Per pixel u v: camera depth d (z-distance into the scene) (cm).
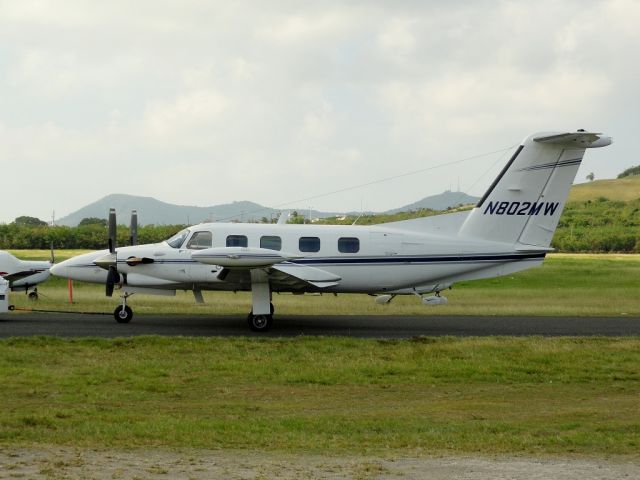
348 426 1002
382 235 2014
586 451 865
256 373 1380
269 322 1902
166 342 1614
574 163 2031
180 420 1023
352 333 1870
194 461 773
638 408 1162
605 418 1084
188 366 1420
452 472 745
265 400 1200
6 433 905
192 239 1975
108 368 1382
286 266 1967
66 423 982
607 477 739
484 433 965
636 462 812
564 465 789
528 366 1470
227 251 1794
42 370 1355
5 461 746
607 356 1562
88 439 878
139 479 682
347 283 2009
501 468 767
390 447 874
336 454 828
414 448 870
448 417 1088
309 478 705
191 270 1948
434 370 1431
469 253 2030
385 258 2006
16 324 1930
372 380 1350
